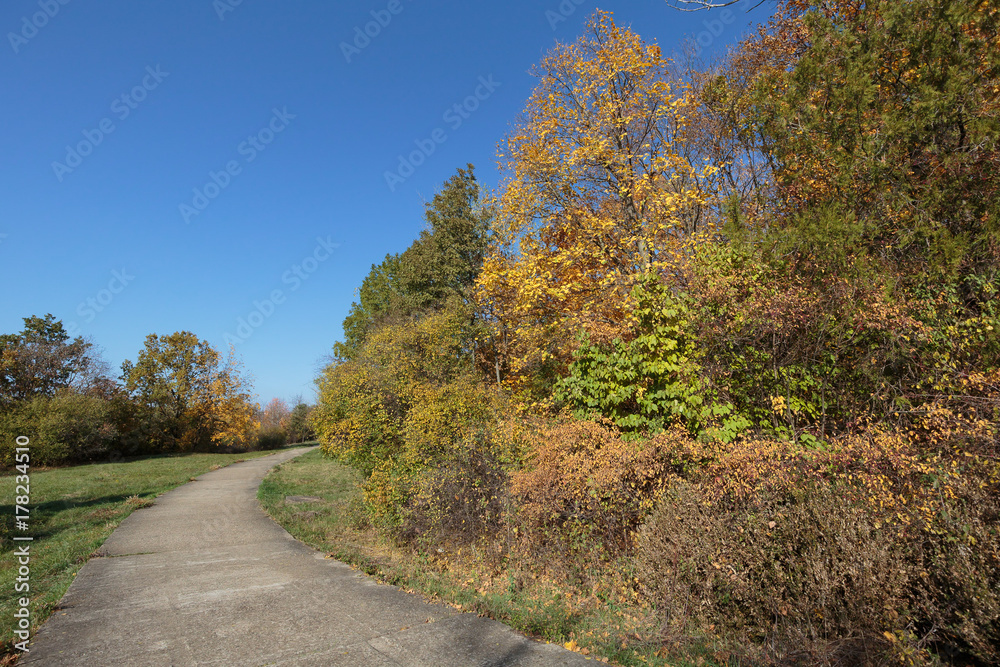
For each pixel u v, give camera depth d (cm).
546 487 588
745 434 583
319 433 1473
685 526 450
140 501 1330
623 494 550
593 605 490
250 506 1286
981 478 381
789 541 385
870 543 350
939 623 330
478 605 494
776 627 376
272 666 374
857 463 446
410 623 457
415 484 769
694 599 425
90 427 3266
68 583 611
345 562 696
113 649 410
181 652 402
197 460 3450
